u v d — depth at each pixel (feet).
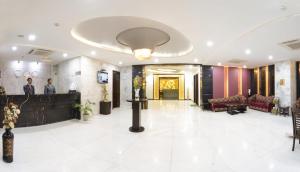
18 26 12.31
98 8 9.58
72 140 14.84
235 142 14.58
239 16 10.38
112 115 26.50
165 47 21.22
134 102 17.80
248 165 10.53
